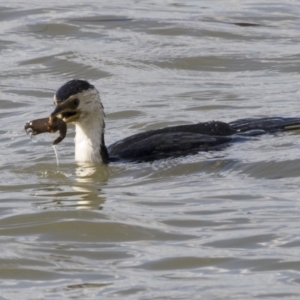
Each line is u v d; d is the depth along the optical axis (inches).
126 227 509.4
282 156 620.4
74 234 504.1
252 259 461.4
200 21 1123.3
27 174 618.8
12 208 546.6
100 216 526.0
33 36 1066.1
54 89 881.5
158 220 519.8
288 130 683.4
